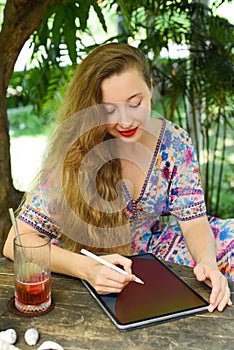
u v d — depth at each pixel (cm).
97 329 94
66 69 216
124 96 119
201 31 211
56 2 168
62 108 130
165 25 215
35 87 229
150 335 93
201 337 92
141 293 106
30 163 332
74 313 99
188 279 113
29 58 225
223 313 100
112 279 102
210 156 324
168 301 103
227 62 208
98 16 170
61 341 91
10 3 169
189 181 143
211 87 210
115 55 119
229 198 289
